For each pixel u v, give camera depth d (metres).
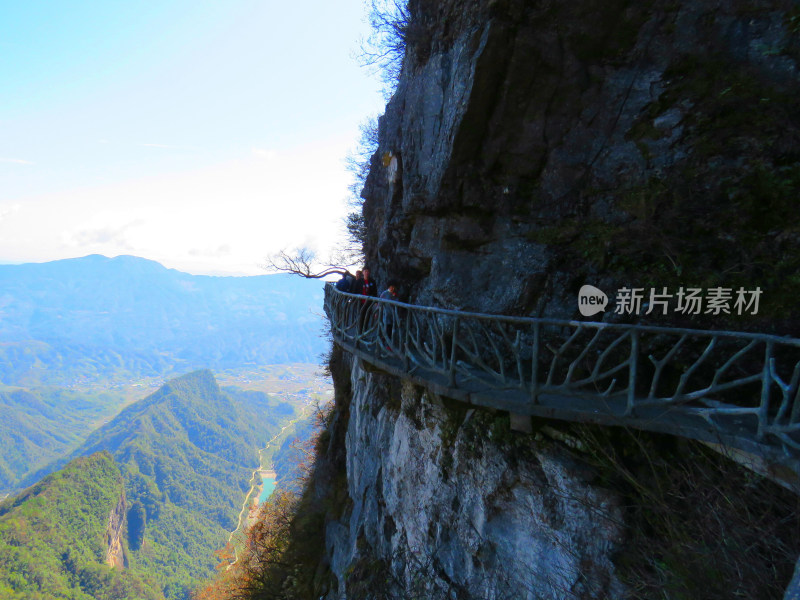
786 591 2.42
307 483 18.41
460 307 6.90
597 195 5.75
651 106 5.39
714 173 4.86
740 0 4.89
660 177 5.22
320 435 18.38
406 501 7.25
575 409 4.00
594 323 3.75
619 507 4.22
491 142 6.42
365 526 9.04
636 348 3.62
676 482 3.96
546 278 5.95
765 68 4.74
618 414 3.80
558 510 4.61
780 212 4.43
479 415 5.80
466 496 5.77
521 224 6.39
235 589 16.56
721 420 3.56
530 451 5.01
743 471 3.48
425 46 7.88
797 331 4.12
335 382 16.33
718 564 3.13
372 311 7.67
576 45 5.69
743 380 3.13
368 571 8.02
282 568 13.37
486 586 5.30
